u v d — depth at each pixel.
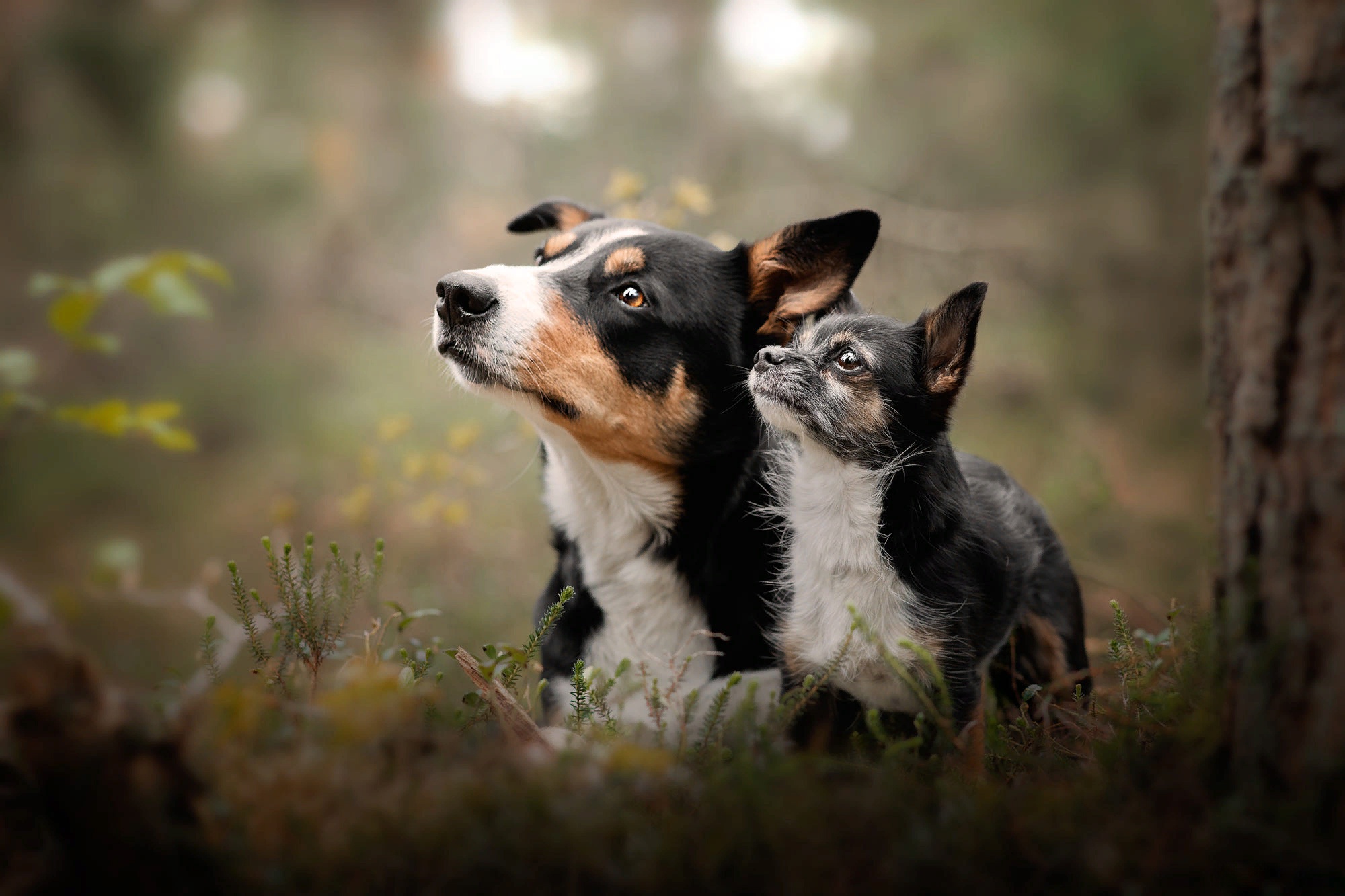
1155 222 18.00
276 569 4.66
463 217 21.53
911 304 14.32
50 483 16.27
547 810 3.20
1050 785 3.76
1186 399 16.86
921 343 5.38
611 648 5.96
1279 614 3.29
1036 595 6.06
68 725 2.98
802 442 5.30
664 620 5.91
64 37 18.77
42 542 15.06
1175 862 3.04
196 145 21.02
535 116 22.14
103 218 19.92
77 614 7.40
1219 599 3.60
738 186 18.56
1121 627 4.79
